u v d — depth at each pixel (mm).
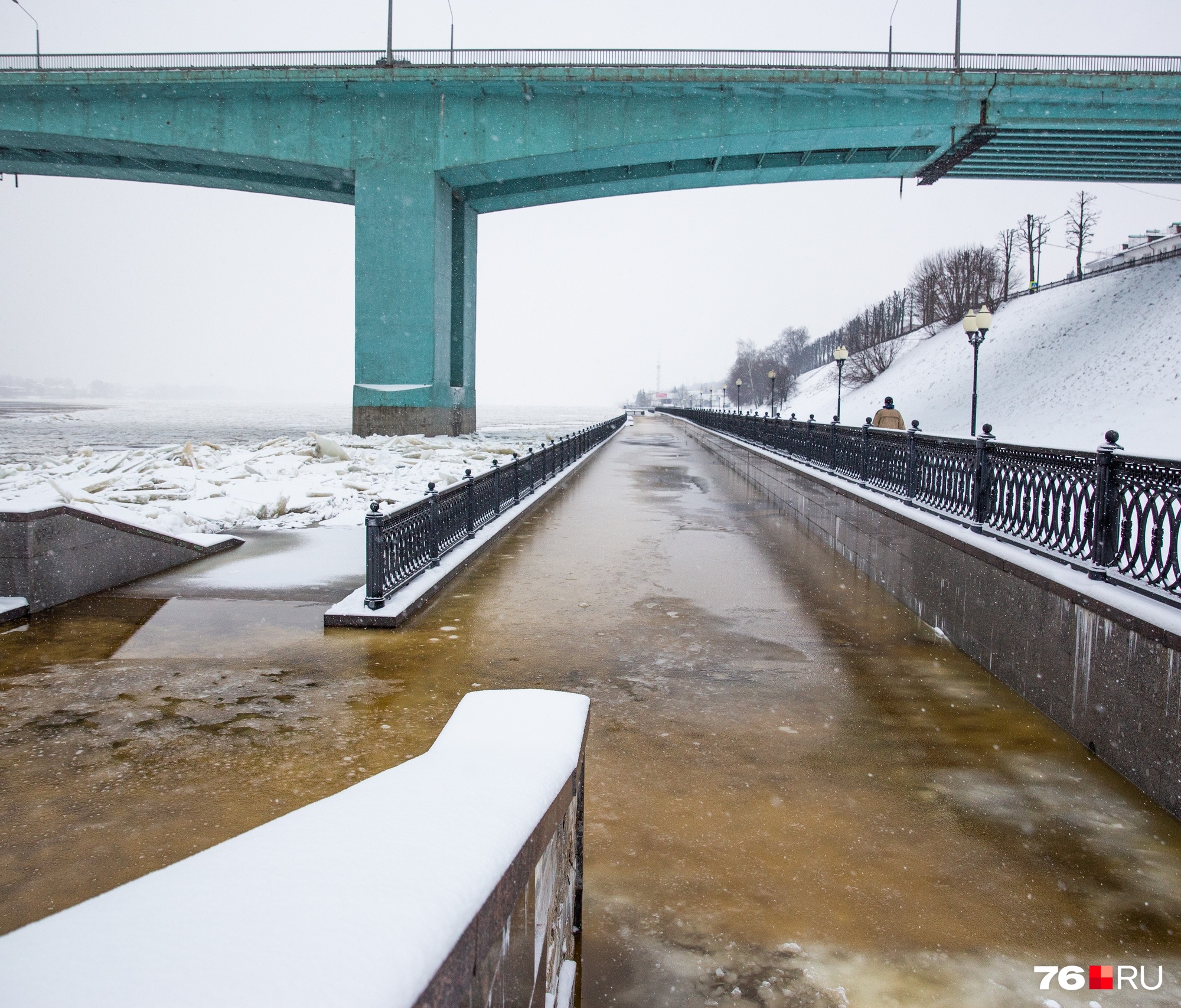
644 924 2994
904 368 82438
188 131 41500
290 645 6547
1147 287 57312
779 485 16984
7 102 41625
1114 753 4418
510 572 9555
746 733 4879
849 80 39906
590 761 4449
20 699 5254
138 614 7465
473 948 1059
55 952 753
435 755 1762
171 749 4465
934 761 4516
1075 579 4996
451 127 40844
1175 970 2799
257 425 68375
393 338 41219
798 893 3217
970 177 55000
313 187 48281
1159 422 40188
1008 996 2648
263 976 746
